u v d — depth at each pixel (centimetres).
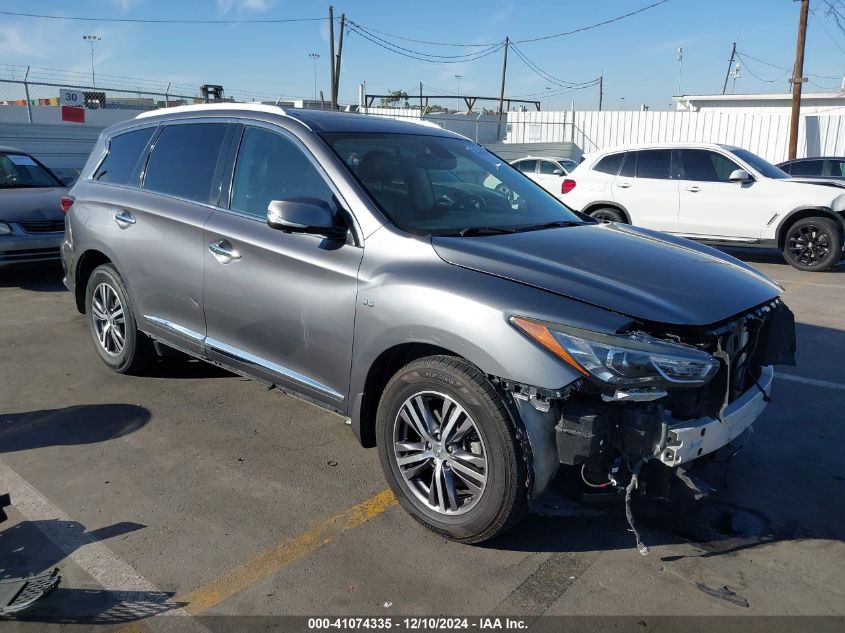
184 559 302
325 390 356
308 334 355
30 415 449
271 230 374
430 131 445
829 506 351
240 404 470
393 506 346
